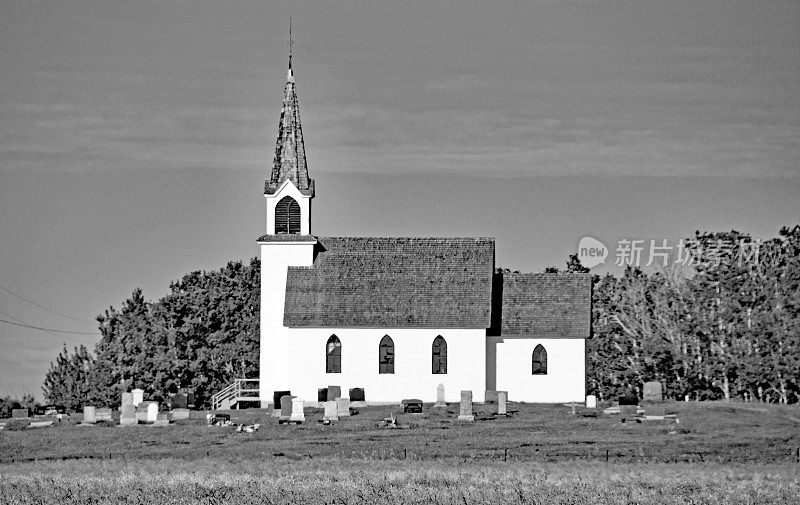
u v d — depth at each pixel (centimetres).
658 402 15850
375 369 16075
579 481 10944
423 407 15500
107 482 11038
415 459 12512
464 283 16338
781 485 10769
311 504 10131
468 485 10794
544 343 16175
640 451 12850
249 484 10862
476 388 15975
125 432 14212
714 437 13575
